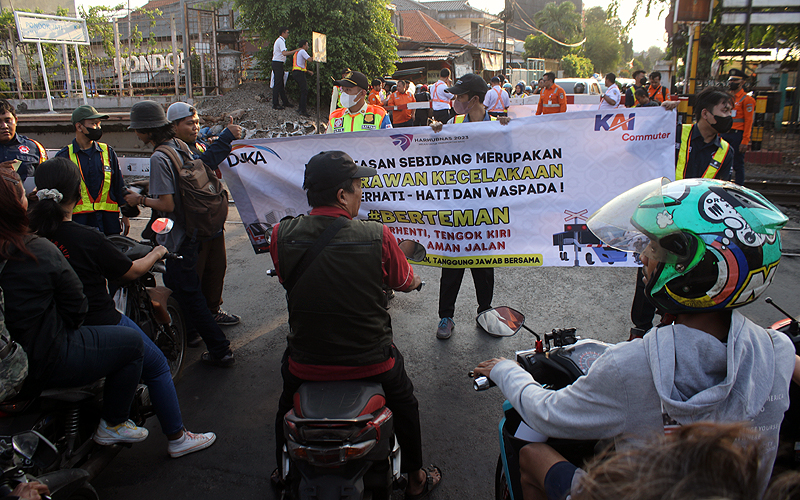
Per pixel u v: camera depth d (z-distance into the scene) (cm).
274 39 1528
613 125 356
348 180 219
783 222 132
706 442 78
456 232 395
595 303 483
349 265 209
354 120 526
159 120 364
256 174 404
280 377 383
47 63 1730
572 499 91
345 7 1527
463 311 477
